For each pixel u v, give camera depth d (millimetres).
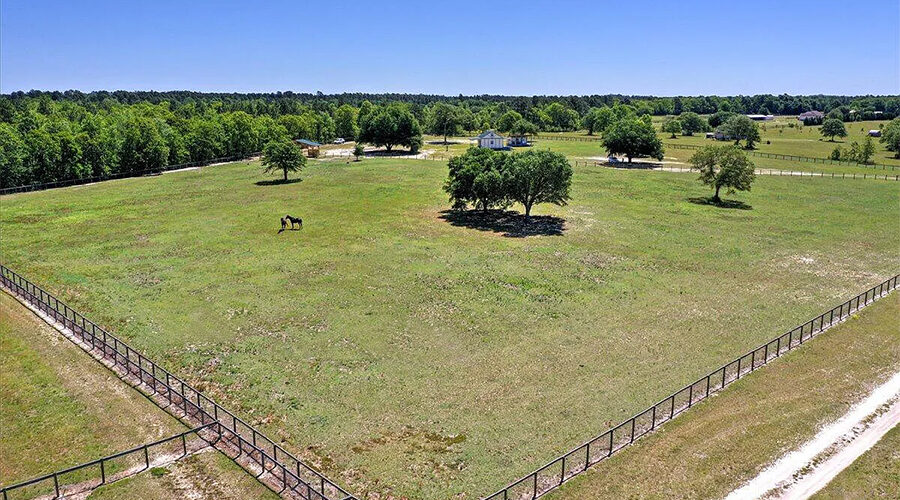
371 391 26375
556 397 25781
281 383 27047
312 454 22000
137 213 61906
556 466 21141
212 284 39844
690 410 24469
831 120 154625
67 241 50812
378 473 20906
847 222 57906
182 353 29984
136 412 24609
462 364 28781
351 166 96625
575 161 102812
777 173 89000
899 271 42656
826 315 34281
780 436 22578
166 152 93000
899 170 92812
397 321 33812
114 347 30422
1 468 21109
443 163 100562
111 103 196500
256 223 57062
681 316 34469
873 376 27000
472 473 20891
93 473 20734
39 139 78938
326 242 50156
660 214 61094
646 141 96438
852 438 22391
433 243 49875
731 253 47094
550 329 32719
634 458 21406
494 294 37906
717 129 159125
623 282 40250
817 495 19359
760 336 31672
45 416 24312
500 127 173625
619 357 29422
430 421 24078
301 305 36156
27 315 34375
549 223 57188
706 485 19938
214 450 22109
